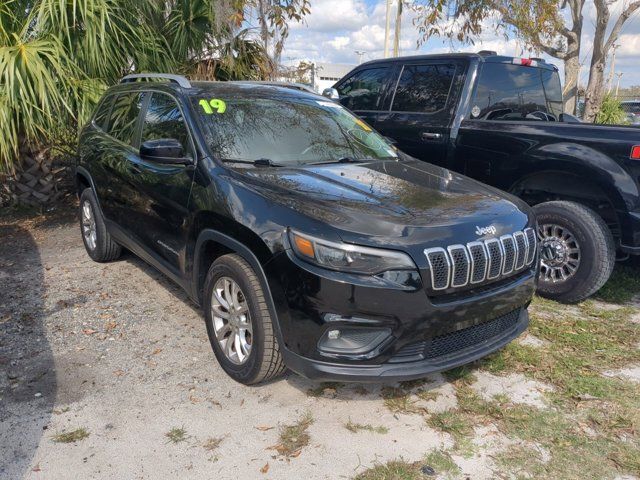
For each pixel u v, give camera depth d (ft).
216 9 24.18
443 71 18.98
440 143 18.42
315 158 13.10
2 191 25.23
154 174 13.44
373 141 14.97
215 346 11.62
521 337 13.67
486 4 31.89
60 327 13.70
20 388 11.07
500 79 18.81
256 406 10.62
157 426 9.98
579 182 15.71
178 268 12.96
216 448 9.46
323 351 9.38
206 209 11.31
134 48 22.89
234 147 12.46
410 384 11.48
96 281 16.71
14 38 20.68
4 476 8.70
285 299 9.58
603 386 11.53
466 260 9.77
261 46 28.30
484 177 17.37
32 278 17.01
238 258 10.79
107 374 11.62
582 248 15.10
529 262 11.16
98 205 17.21
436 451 9.51
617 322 14.70
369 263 9.16
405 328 9.32
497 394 11.21
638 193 14.14
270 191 10.60
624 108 59.00
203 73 26.40
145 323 13.97
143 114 15.24
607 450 9.61
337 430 9.99
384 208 10.22
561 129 15.55
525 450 9.59
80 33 21.31
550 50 36.40
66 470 8.86
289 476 8.85
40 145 24.08
